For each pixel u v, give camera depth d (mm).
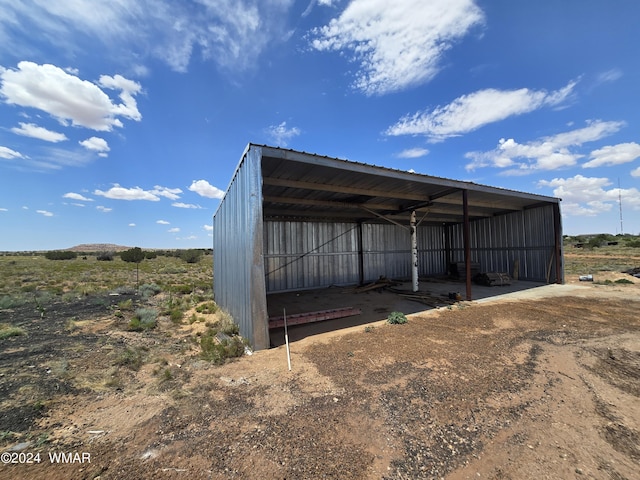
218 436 2656
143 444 2561
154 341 5812
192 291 13492
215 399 3381
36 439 2635
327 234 14852
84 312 8656
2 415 3033
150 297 11711
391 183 8672
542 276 13477
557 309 7961
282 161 6297
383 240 16750
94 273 20828
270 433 2684
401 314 7117
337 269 15023
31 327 6941
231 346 5129
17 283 14875
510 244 14984
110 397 3479
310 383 3752
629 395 3332
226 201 8547
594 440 2533
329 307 9266
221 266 9664
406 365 4273
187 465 2275
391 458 2320
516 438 2566
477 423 2791
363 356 4699
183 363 4613
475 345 5129
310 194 9922
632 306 8203
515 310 7938
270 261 13242
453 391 3443
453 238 18688
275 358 4746
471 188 9555
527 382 3664
